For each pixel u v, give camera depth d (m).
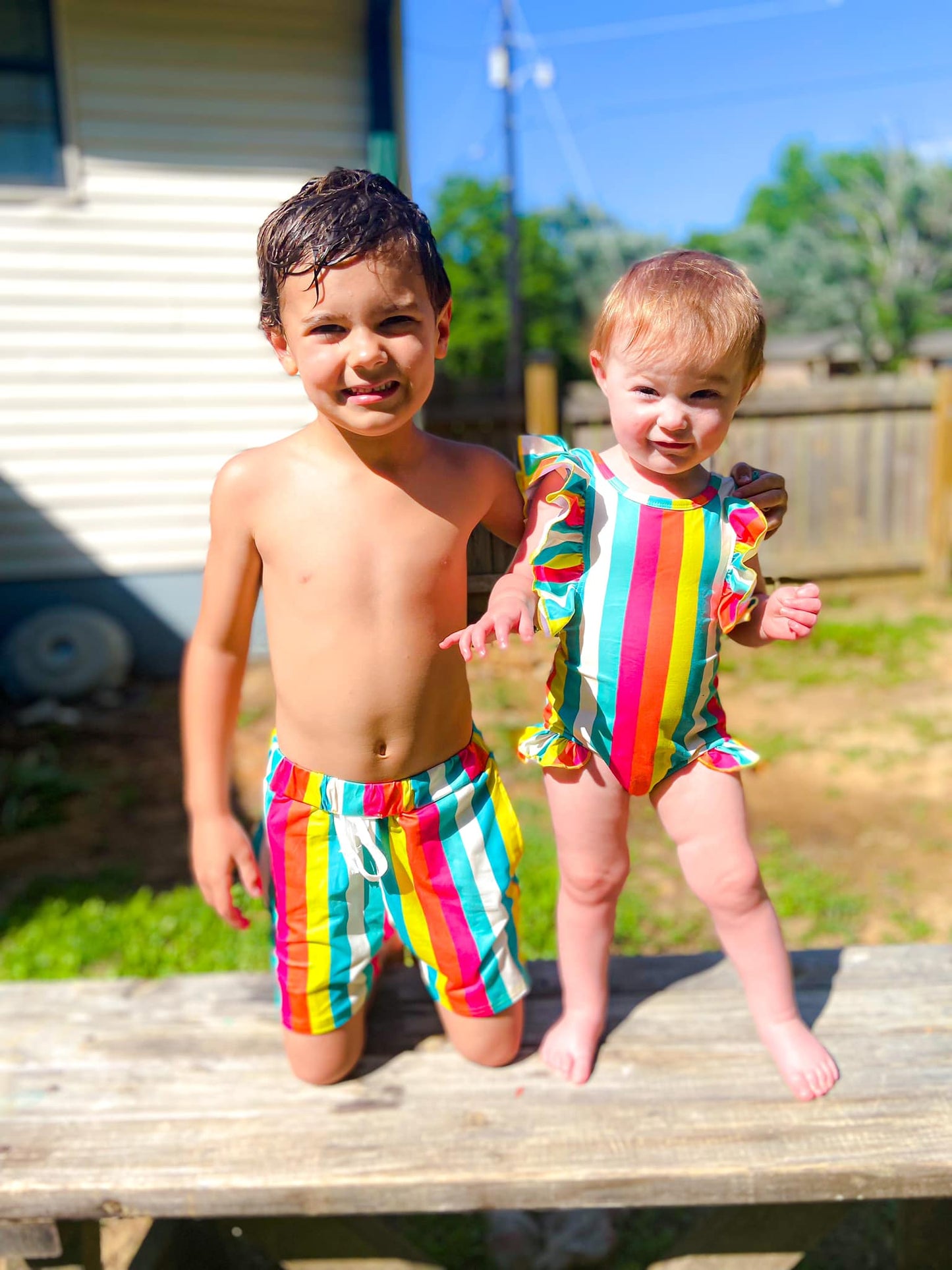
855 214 52.91
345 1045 1.80
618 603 1.61
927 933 3.67
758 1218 1.98
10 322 6.65
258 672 6.70
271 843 1.74
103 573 7.00
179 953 3.41
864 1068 1.81
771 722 5.99
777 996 1.81
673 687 1.64
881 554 8.67
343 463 1.56
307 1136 1.70
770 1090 1.76
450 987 1.77
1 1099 1.81
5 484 6.78
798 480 8.48
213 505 1.64
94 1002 2.10
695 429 1.47
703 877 1.75
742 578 1.59
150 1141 1.70
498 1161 1.62
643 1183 1.59
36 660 6.57
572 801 1.75
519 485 1.68
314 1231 2.11
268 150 6.81
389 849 1.70
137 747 5.82
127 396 6.87
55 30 6.41
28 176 6.61
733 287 1.45
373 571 1.58
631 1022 1.96
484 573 1.76
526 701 5.87
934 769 5.24
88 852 4.48
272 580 1.63
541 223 45.06
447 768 1.69
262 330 1.53
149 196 6.71
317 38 6.74
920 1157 1.60
